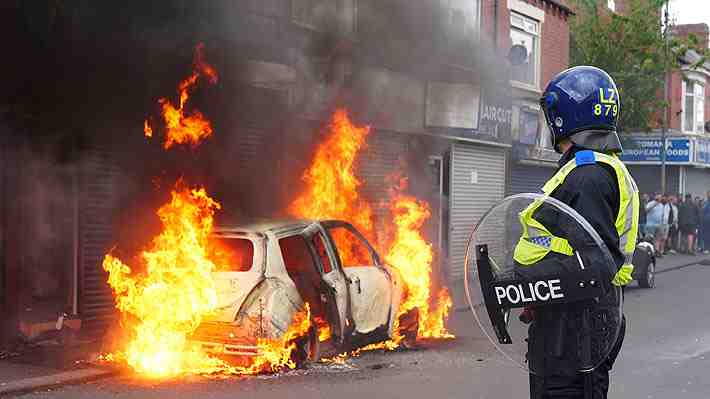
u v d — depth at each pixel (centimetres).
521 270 301
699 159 3006
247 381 741
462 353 895
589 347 296
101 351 875
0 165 895
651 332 1081
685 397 709
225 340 759
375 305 880
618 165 302
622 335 311
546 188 306
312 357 803
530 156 1981
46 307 943
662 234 2519
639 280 1648
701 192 3303
